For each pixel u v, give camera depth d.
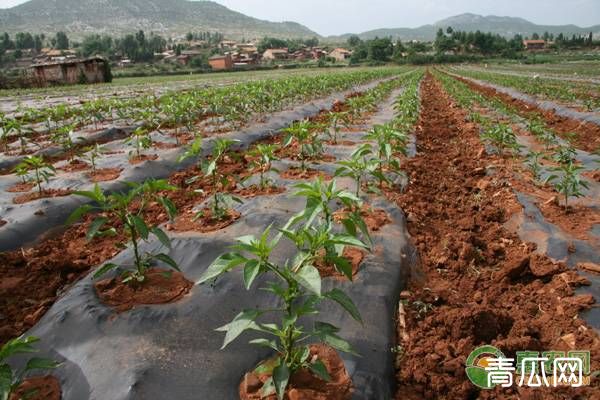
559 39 139.75
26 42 150.62
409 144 11.14
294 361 3.19
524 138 12.41
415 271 5.29
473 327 4.03
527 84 27.97
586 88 25.39
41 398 3.28
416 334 4.14
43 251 5.74
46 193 7.32
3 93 30.81
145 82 46.19
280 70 81.88
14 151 10.87
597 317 4.25
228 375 3.43
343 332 3.91
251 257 5.04
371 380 3.45
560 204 6.93
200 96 16.45
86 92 31.25
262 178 7.27
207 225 5.91
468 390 3.52
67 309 4.09
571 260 5.29
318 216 6.02
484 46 117.06
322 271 4.68
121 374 3.36
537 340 4.02
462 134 13.52
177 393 3.24
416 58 103.06
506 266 5.09
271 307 4.21
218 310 4.11
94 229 4.04
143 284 4.44
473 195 7.88
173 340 3.72
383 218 6.15
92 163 8.88
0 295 4.73
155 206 7.11
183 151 9.77
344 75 30.97
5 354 2.85
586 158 9.67
